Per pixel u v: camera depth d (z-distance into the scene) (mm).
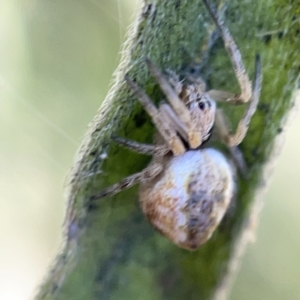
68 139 75
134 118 73
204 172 73
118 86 72
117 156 73
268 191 77
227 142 73
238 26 72
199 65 73
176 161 74
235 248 74
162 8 72
